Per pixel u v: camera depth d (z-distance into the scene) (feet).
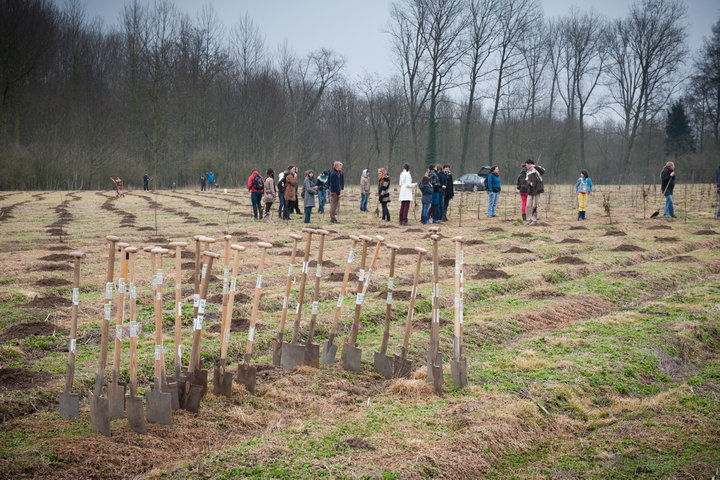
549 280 41.09
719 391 22.67
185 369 23.43
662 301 34.81
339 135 244.22
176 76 193.26
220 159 187.21
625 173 199.93
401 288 37.83
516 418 19.38
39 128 182.29
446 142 231.71
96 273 41.09
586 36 211.61
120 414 18.48
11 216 81.46
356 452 16.79
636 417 20.36
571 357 25.22
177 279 19.43
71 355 18.69
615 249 51.78
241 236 60.13
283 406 20.43
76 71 200.64
